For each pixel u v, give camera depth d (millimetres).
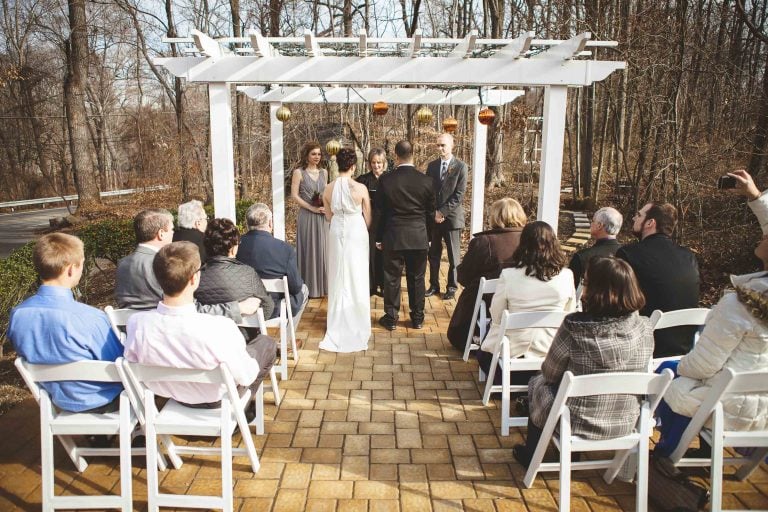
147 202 19719
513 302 3199
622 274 2336
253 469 2752
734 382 2238
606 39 10359
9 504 2578
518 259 3223
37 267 2373
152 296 3113
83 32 18031
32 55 27750
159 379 2385
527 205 14656
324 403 3525
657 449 2646
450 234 5824
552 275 3150
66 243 2400
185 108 18766
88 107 31828
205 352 2326
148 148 27047
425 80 4270
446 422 3291
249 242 3992
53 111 29625
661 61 9539
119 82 29969
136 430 2842
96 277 9250
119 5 15539
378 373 4000
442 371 4039
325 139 14695
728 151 9688
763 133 9398
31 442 3133
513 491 2643
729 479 2760
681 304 3113
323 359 4258
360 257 4453
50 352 2350
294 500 2557
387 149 15125
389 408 3463
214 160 4359
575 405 2406
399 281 4867
